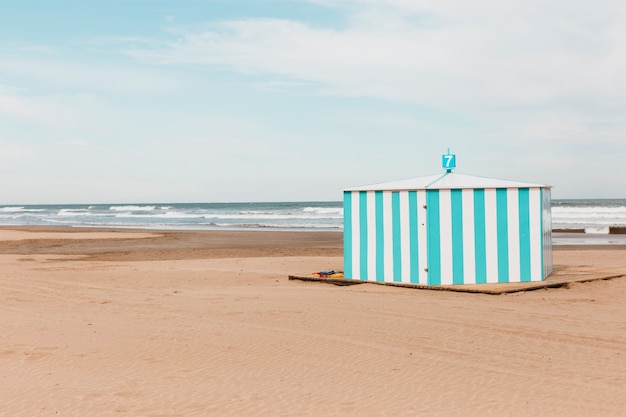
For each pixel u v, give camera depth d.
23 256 27.03
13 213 113.38
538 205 14.71
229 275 18.36
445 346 8.82
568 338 9.24
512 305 12.05
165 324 10.52
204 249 31.14
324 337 9.41
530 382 7.09
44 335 9.76
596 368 7.63
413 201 14.49
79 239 37.72
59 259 25.69
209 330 9.99
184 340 9.35
